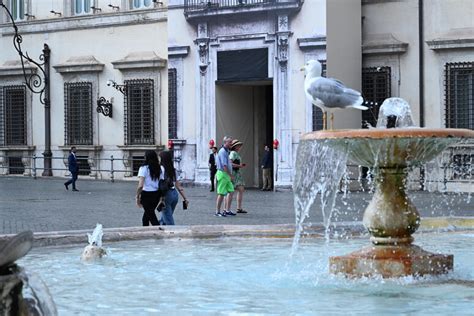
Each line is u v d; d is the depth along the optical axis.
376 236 10.04
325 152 9.95
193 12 35.91
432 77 34.94
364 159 9.69
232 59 35.16
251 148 37.53
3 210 24.03
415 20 35.16
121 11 41.69
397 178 9.96
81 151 42.62
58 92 43.41
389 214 9.88
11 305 4.22
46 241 13.72
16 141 44.59
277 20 34.00
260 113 37.62
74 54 42.97
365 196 29.28
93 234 12.98
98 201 27.61
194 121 36.31
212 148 33.84
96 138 42.25
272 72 34.25
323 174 10.25
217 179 22.30
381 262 9.84
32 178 42.66
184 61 36.41
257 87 37.59
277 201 28.02
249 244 14.09
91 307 8.48
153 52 40.94
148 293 9.31
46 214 22.62
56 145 43.56
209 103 35.97
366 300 8.68
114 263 11.78
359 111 35.00
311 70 10.10
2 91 44.78
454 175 29.56
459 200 27.77
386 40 35.47
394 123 11.67
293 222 20.22
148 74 41.00
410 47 35.25
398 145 9.29
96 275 10.68
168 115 36.94
